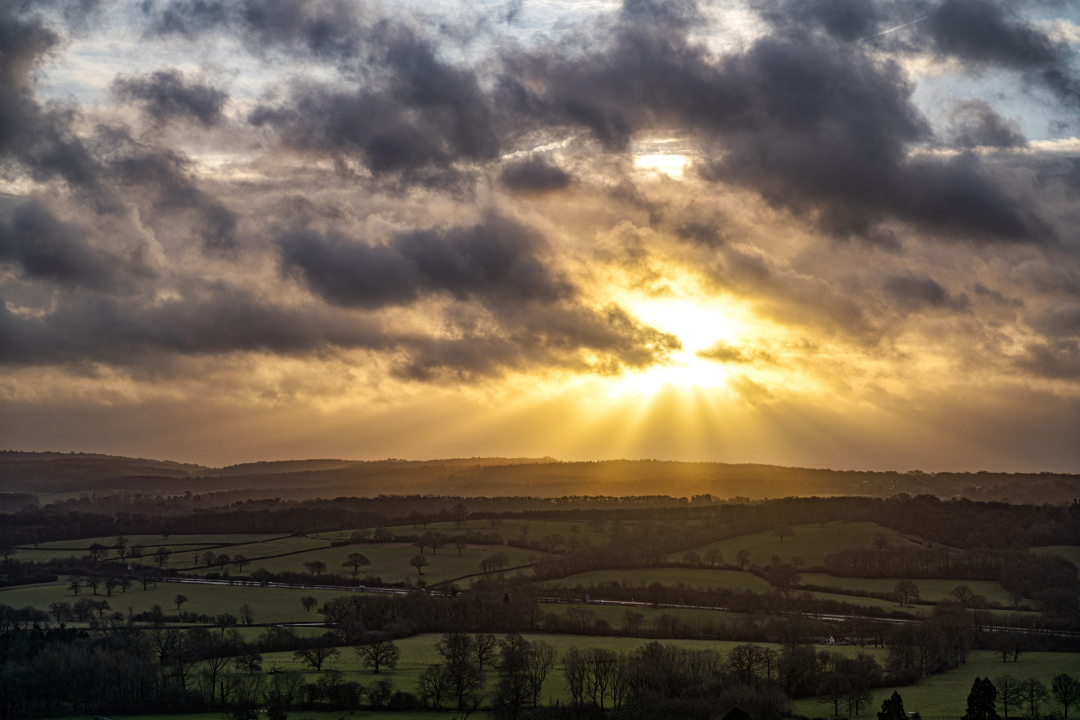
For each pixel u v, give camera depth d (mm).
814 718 171375
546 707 171625
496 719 167750
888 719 160375
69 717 176125
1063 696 176625
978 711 165375
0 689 180750
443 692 182500
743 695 169500
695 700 168875
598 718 167375
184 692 183125
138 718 174625
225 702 181250
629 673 181375
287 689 180000
